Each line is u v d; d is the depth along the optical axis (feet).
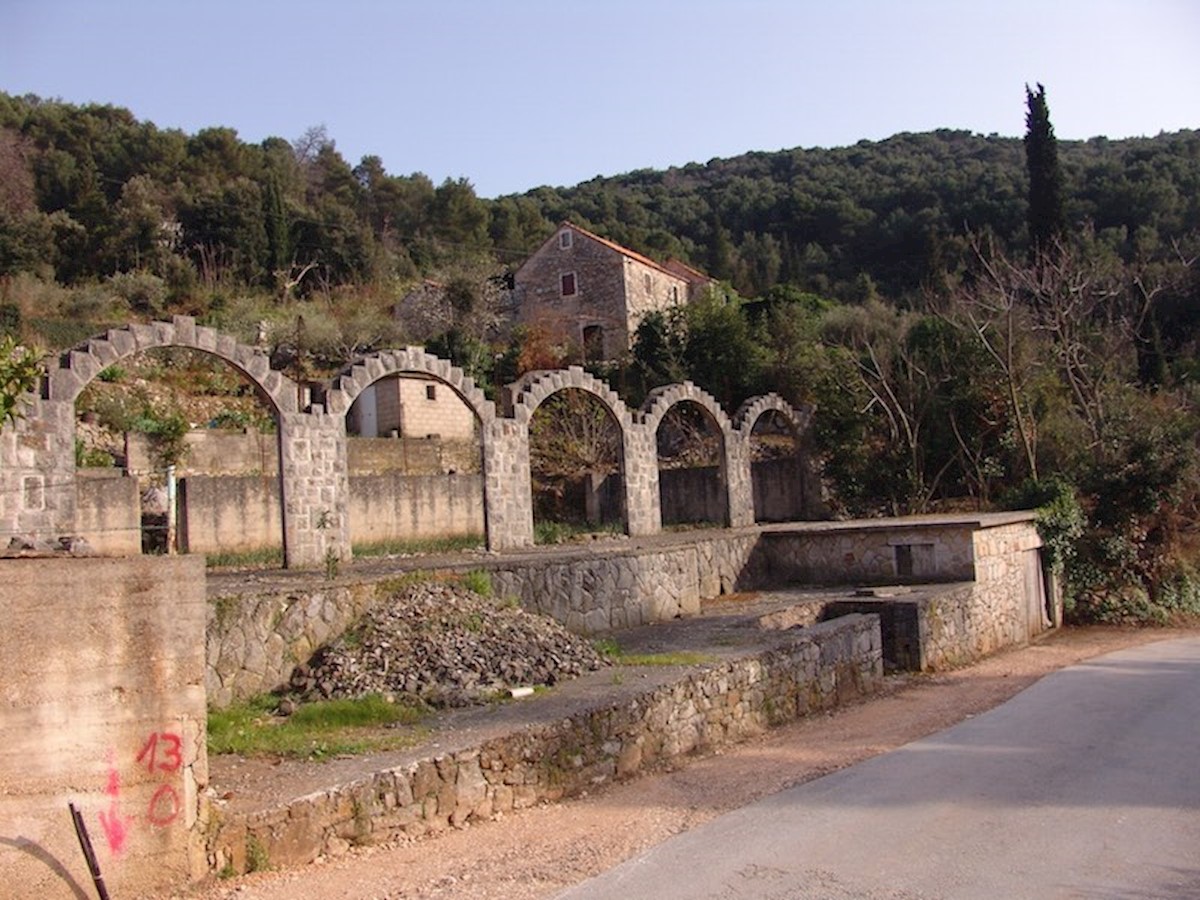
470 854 28.22
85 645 24.02
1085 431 107.45
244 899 24.40
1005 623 79.71
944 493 112.47
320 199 263.29
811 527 84.48
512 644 45.27
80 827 22.99
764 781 36.40
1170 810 31.30
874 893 24.57
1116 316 158.30
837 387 113.91
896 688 58.34
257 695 41.29
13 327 135.13
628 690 39.73
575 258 172.04
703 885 25.45
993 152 350.23
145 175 219.82
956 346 114.21
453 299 174.40
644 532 92.99
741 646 50.93
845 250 271.69
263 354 64.23
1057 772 36.47
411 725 35.60
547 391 84.17
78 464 95.30
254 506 90.27
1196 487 100.07
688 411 138.62
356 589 46.50
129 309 167.12
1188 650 73.87
